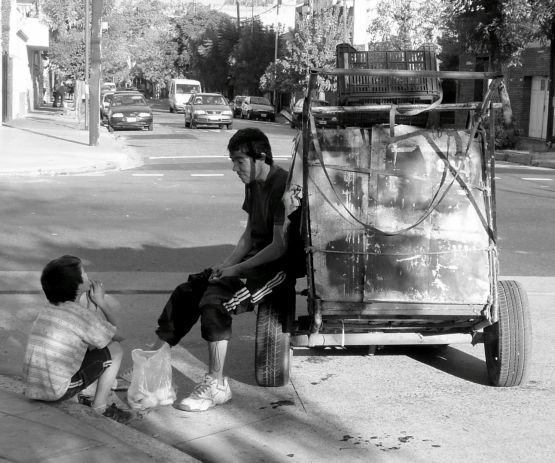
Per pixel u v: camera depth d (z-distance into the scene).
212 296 5.31
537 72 34.09
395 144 5.45
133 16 49.56
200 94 41.94
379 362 6.56
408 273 5.42
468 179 5.50
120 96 39.75
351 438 4.96
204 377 5.56
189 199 15.47
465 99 36.44
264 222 5.53
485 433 5.04
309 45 50.12
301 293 6.11
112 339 5.18
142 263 9.94
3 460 4.27
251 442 4.89
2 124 37.28
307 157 5.37
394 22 36.06
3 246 10.76
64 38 44.00
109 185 17.67
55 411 4.98
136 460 4.37
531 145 30.45
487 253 5.48
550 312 8.03
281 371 5.70
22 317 7.50
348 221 5.40
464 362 6.56
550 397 5.70
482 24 27.67
